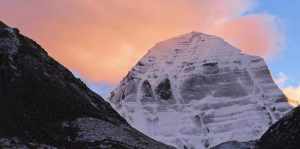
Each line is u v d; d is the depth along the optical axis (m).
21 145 109.81
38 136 116.69
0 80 126.88
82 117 129.50
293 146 137.50
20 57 136.00
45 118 123.38
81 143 118.94
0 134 111.62
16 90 126.31
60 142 117.56
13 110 120.69
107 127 128.50
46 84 133.50
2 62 131.12
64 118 126.31
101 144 119.56
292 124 145.88
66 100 132.75
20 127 116.81
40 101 127.31
